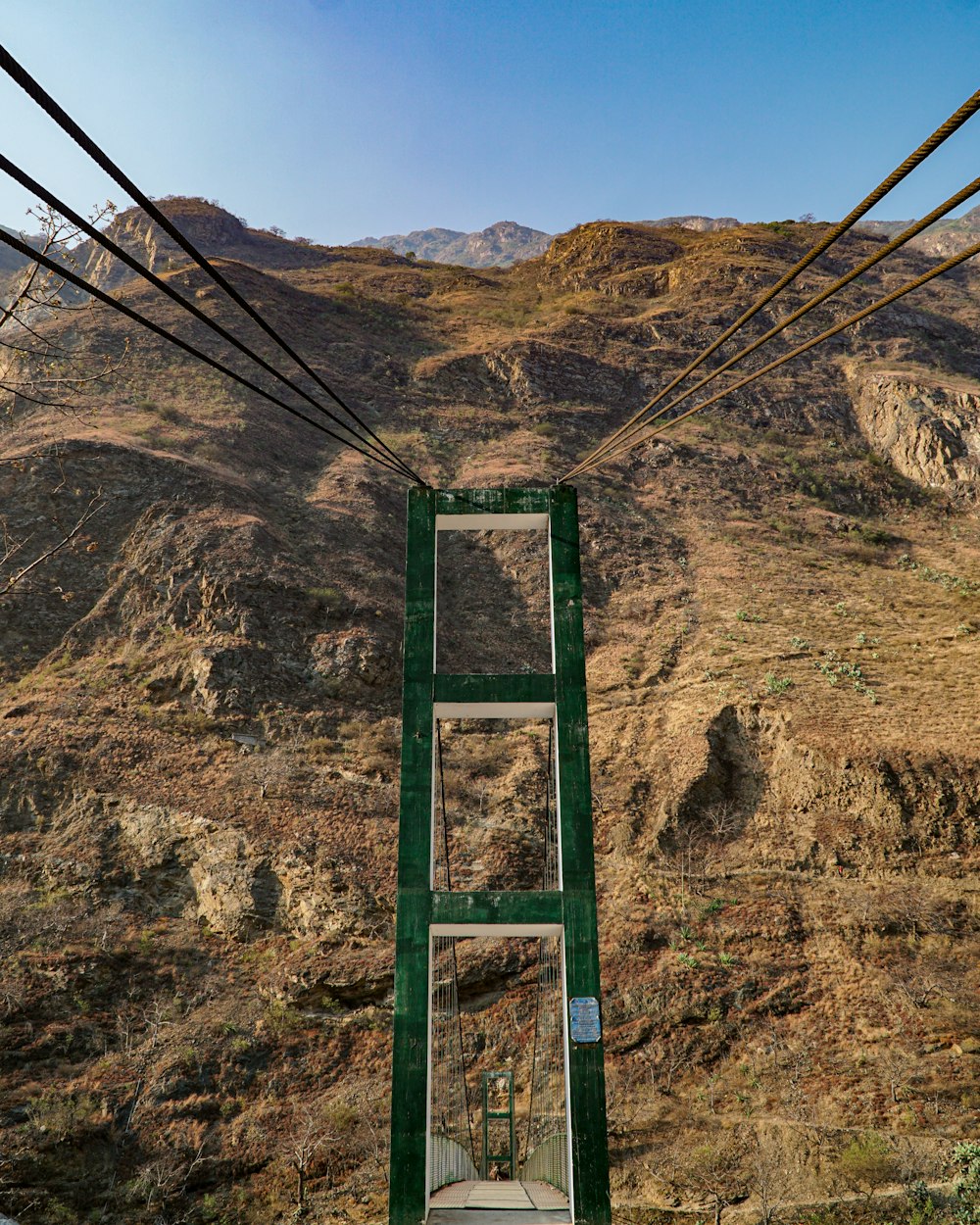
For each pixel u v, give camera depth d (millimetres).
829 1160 31797
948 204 6730
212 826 44219
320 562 66188
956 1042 35281
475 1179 22703
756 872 44094
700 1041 36812
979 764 44938
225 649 54406
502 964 39938
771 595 66938
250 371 93938
